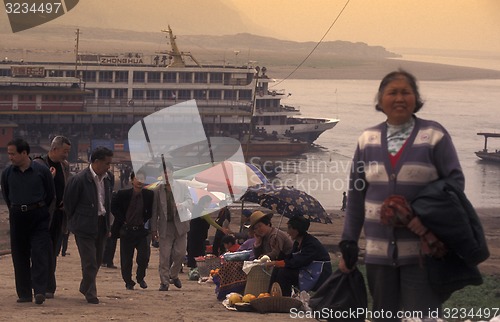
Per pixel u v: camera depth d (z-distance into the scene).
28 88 82.31
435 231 5.02
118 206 12.45
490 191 59.41
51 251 10.09
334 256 25.80
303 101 163.62
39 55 142.00
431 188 5.11
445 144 5.24
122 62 92.50
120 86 89.50
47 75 86.12
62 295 11.37
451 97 177.75
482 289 14.39
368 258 5.37
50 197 9.98
